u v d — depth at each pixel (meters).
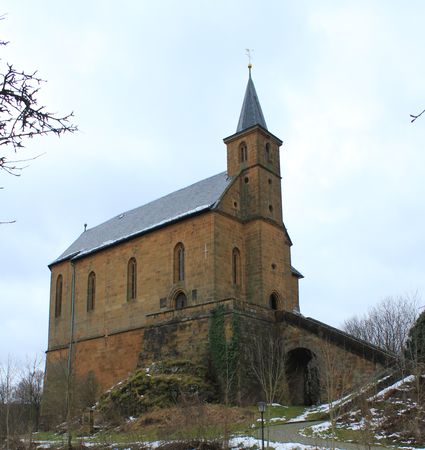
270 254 50.34
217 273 46.72
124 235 57.78
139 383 41.09
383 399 30.00
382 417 28.03
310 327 42.97
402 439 25.39
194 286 47.69
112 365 53.66
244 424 31.42
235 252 49.50
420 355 33.66
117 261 57.12
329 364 27.39
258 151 52.22
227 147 54.59
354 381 37.66
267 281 49.09
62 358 57.69
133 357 51.69
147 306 51.91
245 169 52.47
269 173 52.97
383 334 64.44
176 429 27.44
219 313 42.91
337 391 37.00
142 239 54.56
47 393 54.66
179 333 45.09
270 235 50.94
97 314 57.72
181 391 36.47
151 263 52.78
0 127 8.70
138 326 52.25
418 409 26.53
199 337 43.62
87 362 56.78
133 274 55.25
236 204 50.78
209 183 56.09
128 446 28.41
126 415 39.88
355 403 30.53
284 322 44.94
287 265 58.31
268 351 43.50
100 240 63.31
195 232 49.09
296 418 33.97
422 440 24.77
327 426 28.95
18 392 54.78
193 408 28.91
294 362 44.72
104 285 57.94
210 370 41.97
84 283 60.91
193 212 49.06
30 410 49.41
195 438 26.00
